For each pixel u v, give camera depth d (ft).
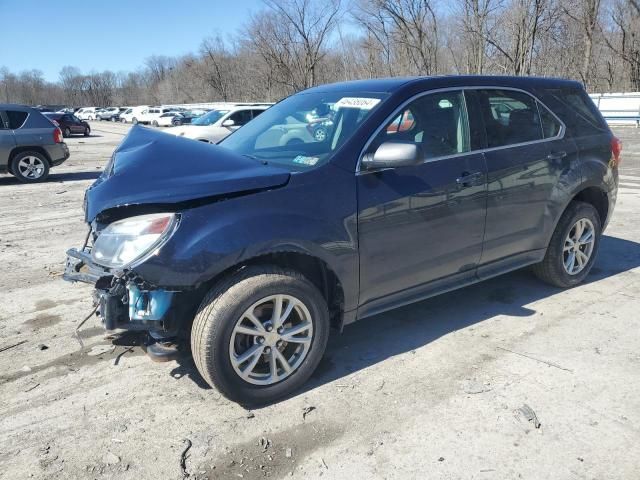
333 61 135.13
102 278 9.36
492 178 12.67
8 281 17.33
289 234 9.72
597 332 12.84
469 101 12.70
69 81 426.10
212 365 9.46
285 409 10.08
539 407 9.91
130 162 10.06
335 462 8.66
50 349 12.57
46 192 35.45
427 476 8.29
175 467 8.62
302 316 10.41
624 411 9.75
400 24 115.44
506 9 100.07
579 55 115.44
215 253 9.12
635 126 84.28
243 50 157.38
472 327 13.29
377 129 11.14
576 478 8.17
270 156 11.78
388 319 13.89
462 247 12.52
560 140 14.38
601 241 20.56
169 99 276.21
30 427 9.66
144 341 11.00
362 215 10.67
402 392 10.53
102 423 9.75
